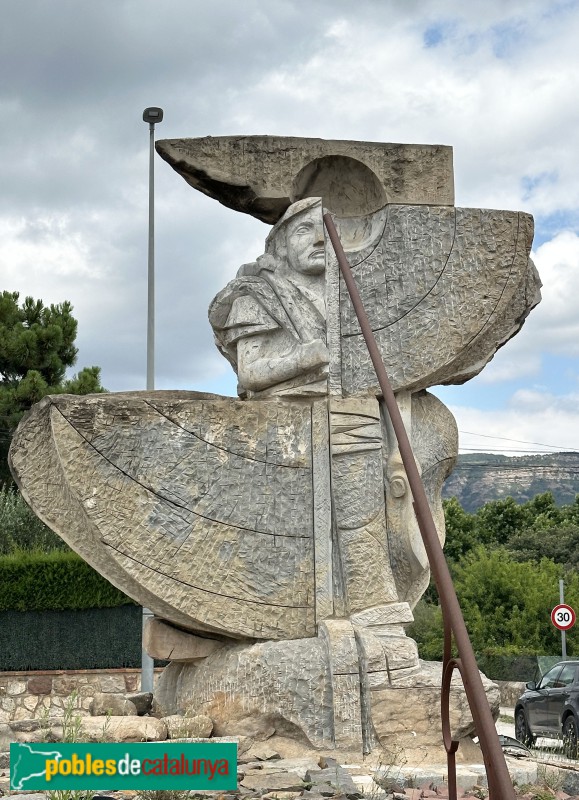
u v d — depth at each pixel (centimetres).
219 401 700
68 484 667
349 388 728
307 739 641
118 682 1462
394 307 744
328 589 688
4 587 1466
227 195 753
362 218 779
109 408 679
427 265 752
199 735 643
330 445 706
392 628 681
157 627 692
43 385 2183
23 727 655
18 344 2280
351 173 775
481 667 2228
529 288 788
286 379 718
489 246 761
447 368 754
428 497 756
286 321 729
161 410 688
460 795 547
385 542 708
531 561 2794
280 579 687
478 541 3309
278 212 764
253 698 653
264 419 704
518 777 607
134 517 672
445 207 762
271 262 748
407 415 742
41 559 1483
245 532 687
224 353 779
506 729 1487
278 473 699
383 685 646
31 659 1459
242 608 680
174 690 718
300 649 661
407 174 764
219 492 688
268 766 602
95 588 1477
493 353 773
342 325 736
